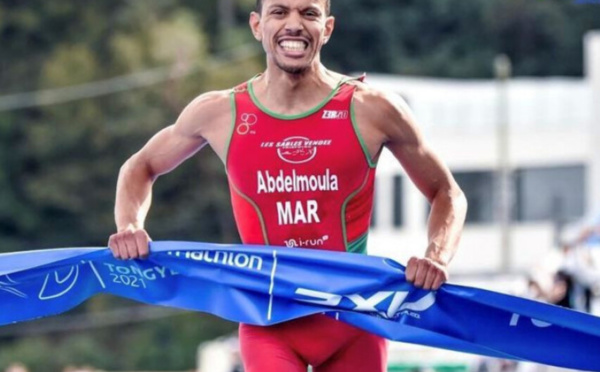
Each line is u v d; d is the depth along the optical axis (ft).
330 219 44.09
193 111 44.55
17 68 292.61
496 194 228.63
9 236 280.10
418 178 44.62
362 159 43.65
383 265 43.78
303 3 42.80
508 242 202.59
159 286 45.57
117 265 45.50
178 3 308.19
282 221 44.14
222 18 308.81
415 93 229.45
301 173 43.62
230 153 43.91
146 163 45.60
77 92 281.54
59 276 45.96
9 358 254.68
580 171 233.35
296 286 44.19
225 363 149.07
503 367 87.71
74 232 280.10
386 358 46.32
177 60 284.20
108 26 298.15
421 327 44.73
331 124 43.47
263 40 43.42
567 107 235.81
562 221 221.66
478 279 162.09
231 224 278.26
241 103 43.93
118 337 262.47
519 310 44.55
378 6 317.63
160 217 275.39
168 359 258.57
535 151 233.96
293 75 43.21
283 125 43.55
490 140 229.25
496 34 321.93
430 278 42.96
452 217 44.09
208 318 262.26
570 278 74.54
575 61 324.60
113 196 279.69
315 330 44.91
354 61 314.14
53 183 278.05
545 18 321.93
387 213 216.54
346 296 44.11
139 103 280.92
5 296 46.37
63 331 263.29
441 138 229.25
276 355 44.68
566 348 45.11
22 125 285.23
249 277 44.47
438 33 319.68
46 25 297.33
